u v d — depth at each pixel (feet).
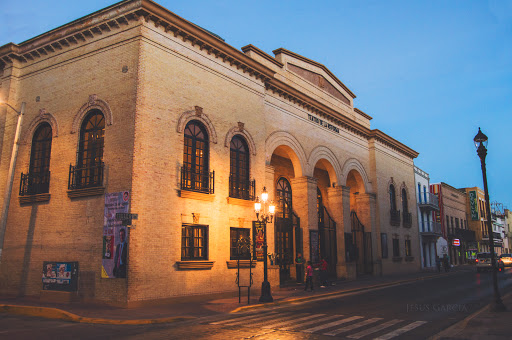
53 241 56.18
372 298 61.57
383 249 112.78
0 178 63.26
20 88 65.31
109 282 49.47
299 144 85.56
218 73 64.95
